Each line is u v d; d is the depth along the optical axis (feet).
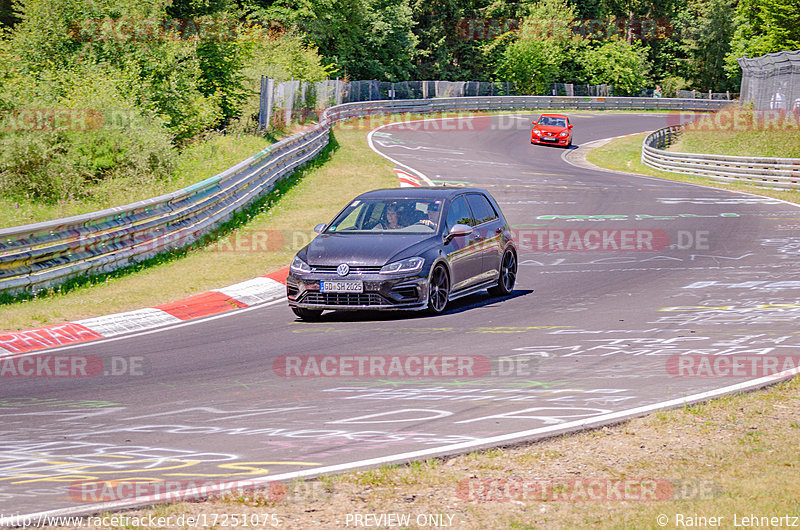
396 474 39.09
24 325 80.79
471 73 558.97
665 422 46.55
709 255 116.26
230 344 72.08
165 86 191.93
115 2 203.31
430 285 80.48
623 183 211.82
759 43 469.16
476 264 88.07
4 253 93.09
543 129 327.26
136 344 73.92
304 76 317.63
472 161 256.93
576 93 539.70
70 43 198.39
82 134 149.89
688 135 326.44
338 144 263.08
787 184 209.05
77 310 86.79
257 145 192.85
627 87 590.55
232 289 97.55
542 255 120.16
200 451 43.68
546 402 51.62
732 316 78.02
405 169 221.87
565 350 66.13
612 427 45.96
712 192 193.26
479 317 80.38
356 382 57.88
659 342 68.13
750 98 346.54
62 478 39.75
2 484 39.06
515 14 580.30
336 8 445.37
